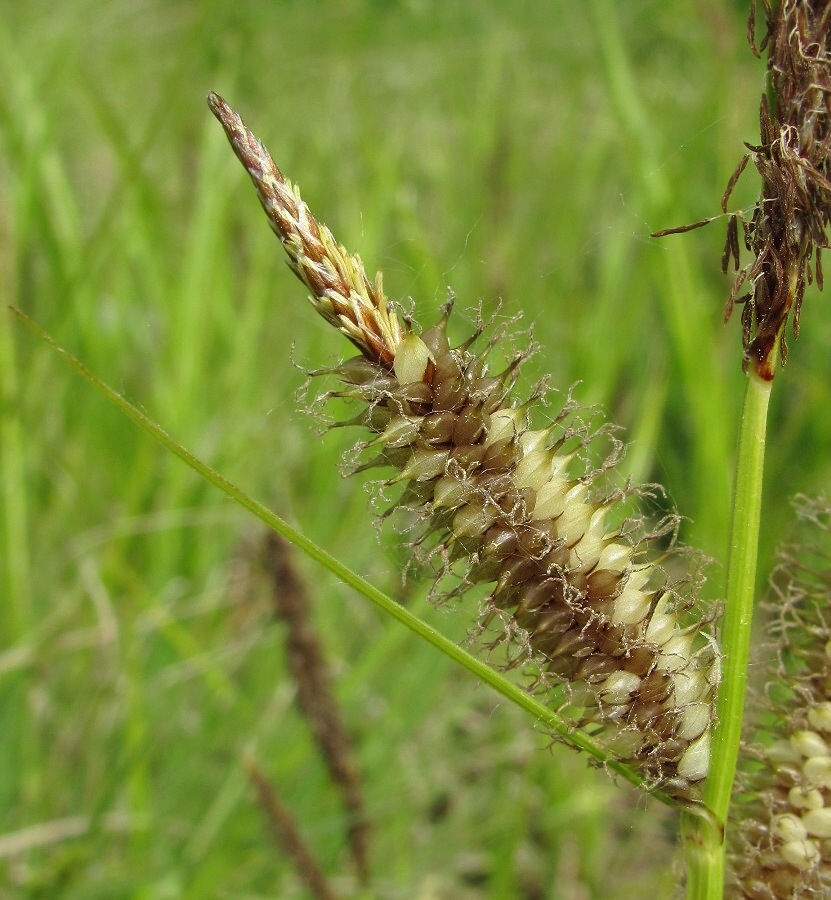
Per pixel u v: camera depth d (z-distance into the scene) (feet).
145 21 1.22
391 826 0.68
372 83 1.17
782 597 0.40
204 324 0.81
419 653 0.70
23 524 0.68
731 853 0.38
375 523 0.35
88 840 0.61
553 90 1.13
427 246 0.83
